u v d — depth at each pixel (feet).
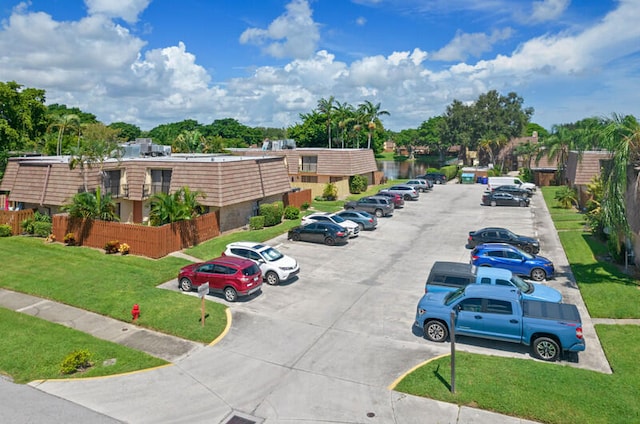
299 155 175.01
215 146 215.31
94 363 46.75
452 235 105.91
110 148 101.76
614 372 43.29
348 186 173.17
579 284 68.33
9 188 108.99
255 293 67.36
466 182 214.07
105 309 59.93
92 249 88.84
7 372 44.91
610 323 55.11
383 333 53.72
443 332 50.70
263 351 49.52
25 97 157.79
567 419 36.06
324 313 59.88
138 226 84.89
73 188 99.96
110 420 37.52
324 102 245.24
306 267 80.84
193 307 60.85
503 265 73.15
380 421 37.06
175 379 43.91
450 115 322.55
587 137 116.47
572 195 137.39
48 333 52.95
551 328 46.01
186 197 93.35
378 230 112.06
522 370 43.19
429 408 38.52
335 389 41.86
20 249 88.02
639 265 71.56
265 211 114.11
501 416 37.17
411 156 428.56
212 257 85.40
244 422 37.32
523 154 245.45
